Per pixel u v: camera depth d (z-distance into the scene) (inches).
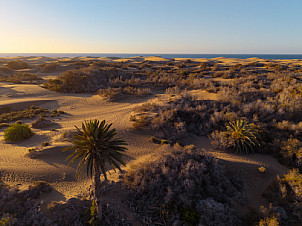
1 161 996.6
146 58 7549.2
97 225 656.4
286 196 830.5
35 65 5177.2
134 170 914.1
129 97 2481.5
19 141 1311.5
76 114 1935.3
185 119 1635.1
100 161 581.9
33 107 2085.4
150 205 752.3
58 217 665.6
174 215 712.4
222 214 727.7
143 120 1558.8
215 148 1279.5
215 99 1985.7
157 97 2342.5
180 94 2188.7
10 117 1782.7
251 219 741.9
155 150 1248.8
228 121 1555.1
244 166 1048.2
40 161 1015.0
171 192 770.8
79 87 2800.2
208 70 4008.4
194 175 864.3
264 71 3361.2
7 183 807.7
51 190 804.0
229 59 6097.4
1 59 6176.2
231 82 2536.9
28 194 727.1
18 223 613.0
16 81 3115.2
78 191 818.8
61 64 5017.2
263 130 1363.2
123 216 709.9
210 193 830.5
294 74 2787.9
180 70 4232.3
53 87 2763.3
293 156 1103.6
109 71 3408.0
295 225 703.7
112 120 1699.1
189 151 1055.0
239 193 859.4
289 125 1392.7
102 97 2463.1
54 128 1574.8
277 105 1681.8
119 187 834.2
